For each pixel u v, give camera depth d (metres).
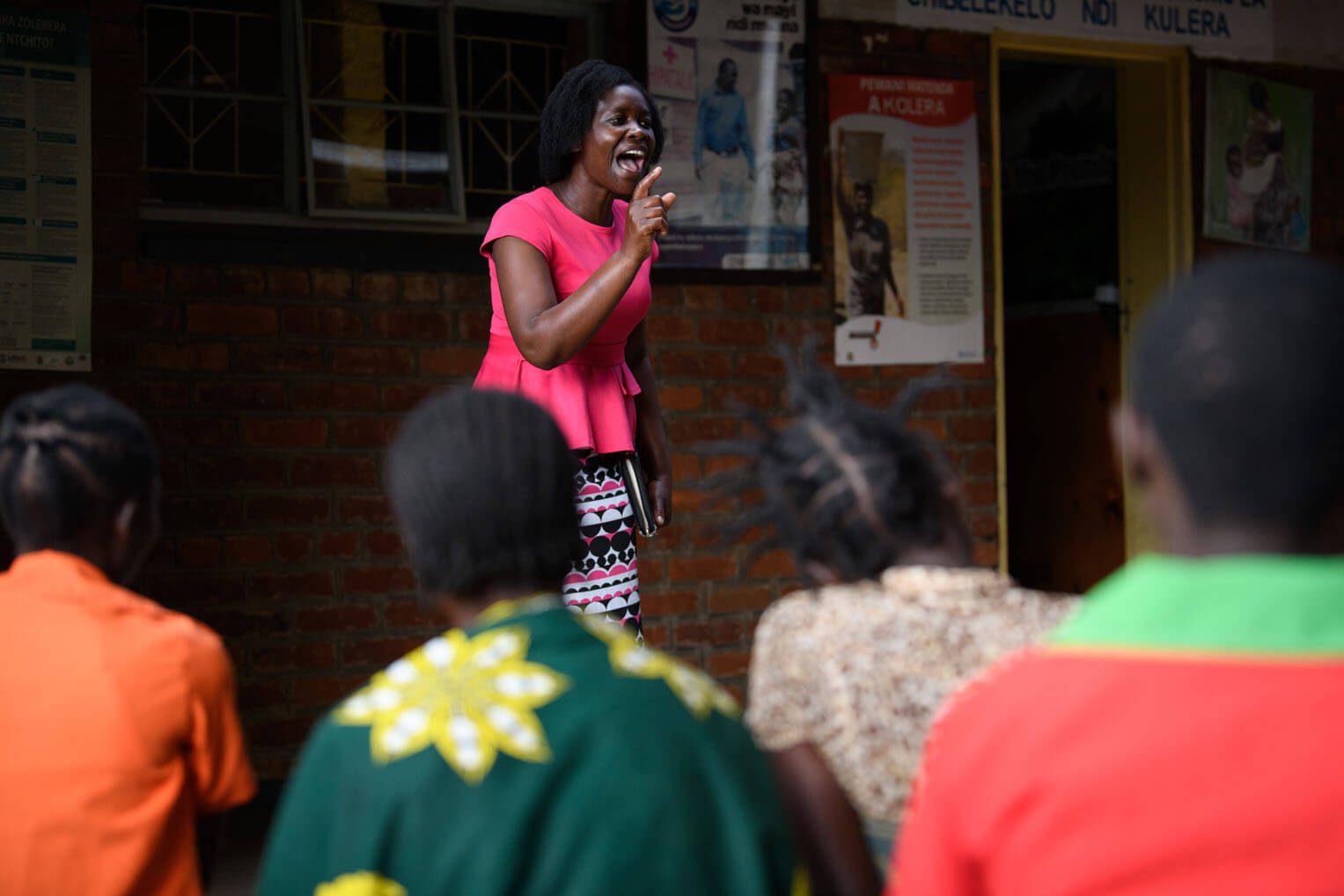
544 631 1.32
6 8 4.05
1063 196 6.40
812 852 1.46
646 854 1.21
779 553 5.14
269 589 4.37
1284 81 6.12
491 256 2.97
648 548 4.94
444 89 4.70
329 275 4.47
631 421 3.15
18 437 1.69
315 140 4.52
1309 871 0.90
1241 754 0.93
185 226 4.29
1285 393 0.94
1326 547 0.98
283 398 4.39
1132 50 5.77
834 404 1.64
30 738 1.58
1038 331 6.56
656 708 1.29
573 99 2.97
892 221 5.30
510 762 1.21
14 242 4.06
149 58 4.34
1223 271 1.02
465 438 1.35
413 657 1.33
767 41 5.05
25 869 1.56
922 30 5.35
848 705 1.46
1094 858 0.95
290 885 1.23
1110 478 6.21
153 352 4.24
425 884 1.18
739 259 5.03
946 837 1.05
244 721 4.33
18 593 1.65
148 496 1.77
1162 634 0.99
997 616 1.48
